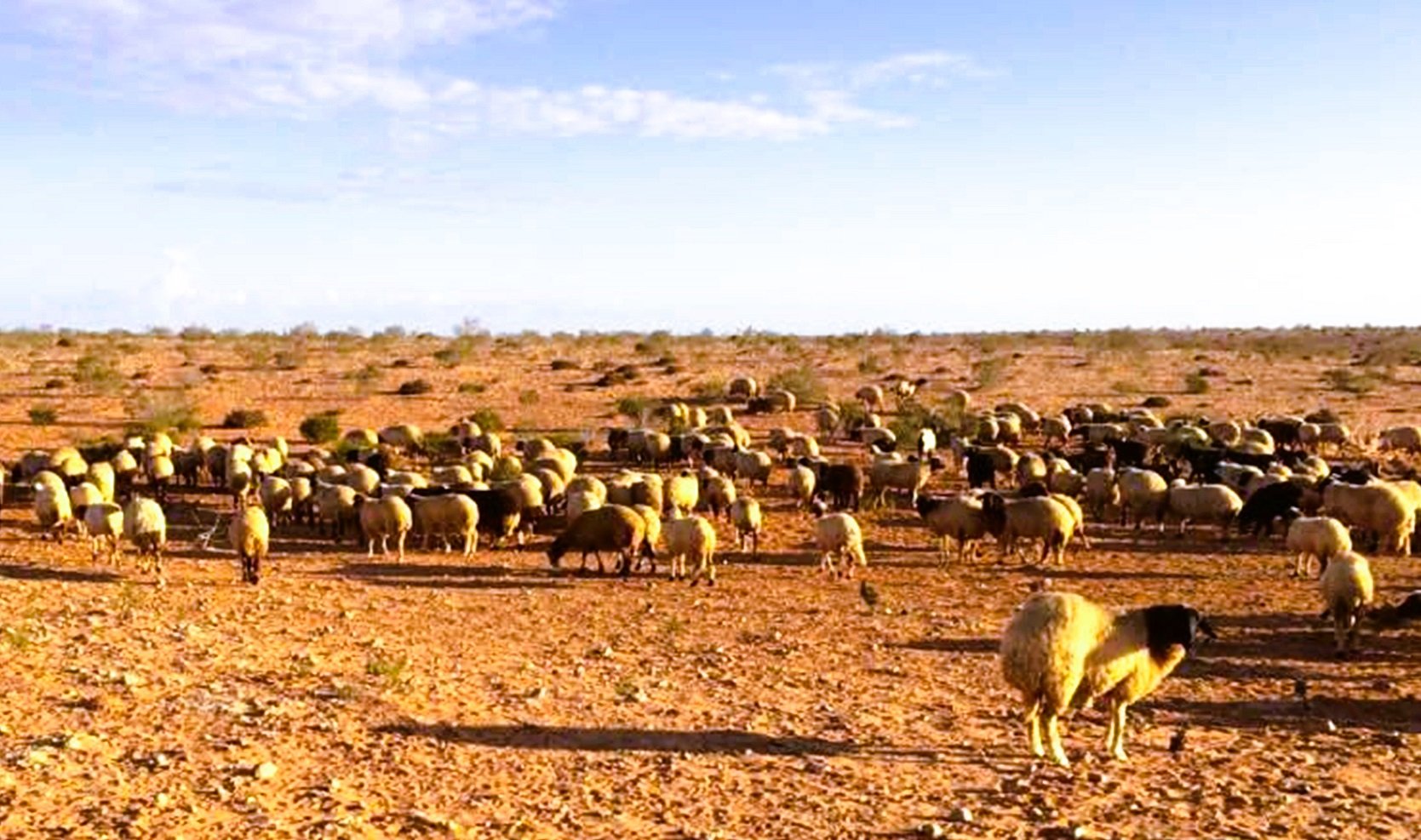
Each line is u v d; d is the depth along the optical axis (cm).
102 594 1995
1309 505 2923
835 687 1532
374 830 969
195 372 7056
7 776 1022
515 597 2152
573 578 2380
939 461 4025
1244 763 1237
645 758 1208
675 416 5256
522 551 2741
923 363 8850
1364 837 1027
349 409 5872
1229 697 1527
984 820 1055
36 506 2730
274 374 7194
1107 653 1215
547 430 5416
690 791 1113
